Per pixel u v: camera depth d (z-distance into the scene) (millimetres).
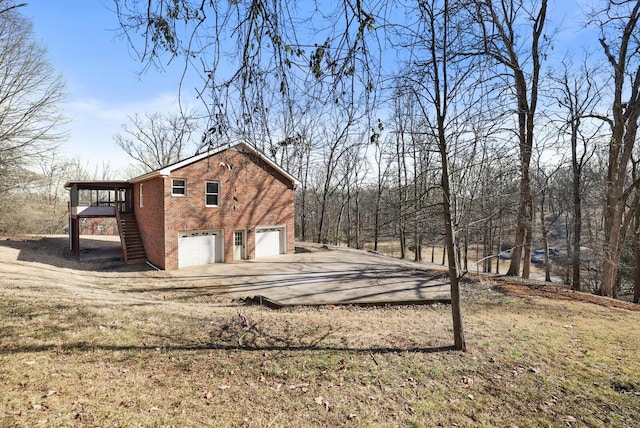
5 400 3861
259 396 4406
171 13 2725
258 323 7293
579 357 5852
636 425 3938
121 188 20922
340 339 6469
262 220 20219
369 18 2898
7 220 22891
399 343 6309
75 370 4773
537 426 3900
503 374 5145
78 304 7922
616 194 14789
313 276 14922
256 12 2846
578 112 16344
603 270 15047
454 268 5961
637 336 7098
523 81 9664
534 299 10719
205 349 5832
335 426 3838
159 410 3982
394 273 15586
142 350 5656
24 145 20297
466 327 7430
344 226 39125
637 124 14859
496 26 6953
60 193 35406
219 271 16078
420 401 4371
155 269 16531
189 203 17078
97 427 3557
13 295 8094
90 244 24688
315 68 3131
